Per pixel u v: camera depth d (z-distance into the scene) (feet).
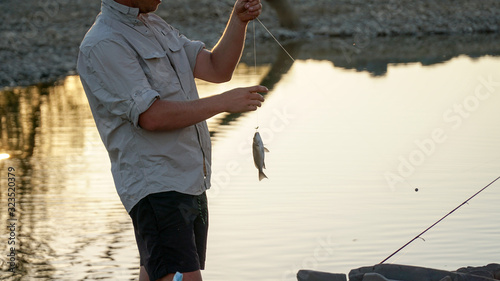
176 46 12.05
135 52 11.39
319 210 20.48
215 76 12.69
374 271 13.38
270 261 16.88
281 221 19.53
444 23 70.74
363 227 18.86
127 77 11.16
